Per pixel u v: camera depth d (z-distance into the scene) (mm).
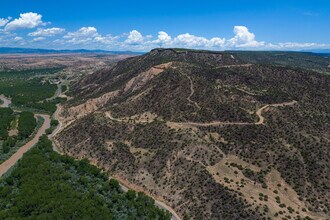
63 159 138125
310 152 130500
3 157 153625
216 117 151250
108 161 146500
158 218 106062
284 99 161875
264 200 112000
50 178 117625
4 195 108062
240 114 150500
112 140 156375
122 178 136375
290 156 129000
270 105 156750
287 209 109500
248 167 126438
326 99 166625
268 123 144125
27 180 114938
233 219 106062
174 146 139125
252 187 117938
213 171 125688
